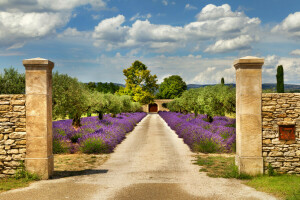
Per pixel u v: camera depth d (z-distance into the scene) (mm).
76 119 15344
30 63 6906
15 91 11898
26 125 6996
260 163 7035
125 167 8484
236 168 7324
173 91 72125
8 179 6855
